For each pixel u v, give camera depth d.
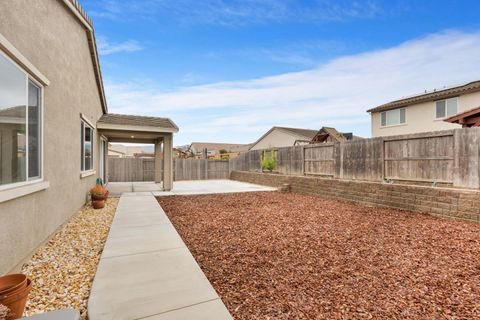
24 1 3.84
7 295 2.07
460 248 4.16
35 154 4.30
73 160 6.62
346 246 4.38
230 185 15.66
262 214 7.04
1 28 3.21
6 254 3.18
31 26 4.07
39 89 4.41
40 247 4.34
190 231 5.35
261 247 4.36
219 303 2.57
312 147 12.37
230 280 3.14
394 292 2.83
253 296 2.76
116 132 11.84
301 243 4.55
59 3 5.43
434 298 2.70
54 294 2.87
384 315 2.40
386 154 8.73
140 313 2.37
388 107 19.25
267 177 14.90
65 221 5.87
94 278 3.13
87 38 8.05
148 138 15.12
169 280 3.07
